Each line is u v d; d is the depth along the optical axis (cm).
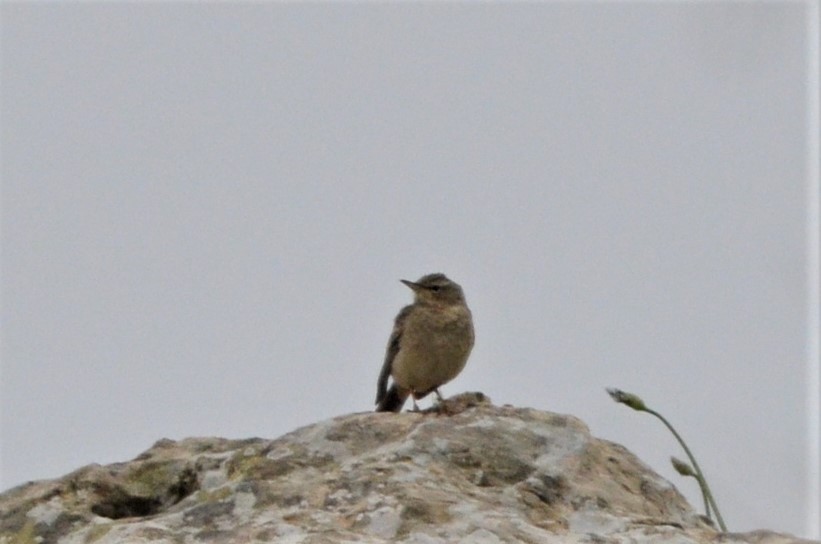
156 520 1024
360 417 1187
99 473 1180
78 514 1112
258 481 1062
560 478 1094
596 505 1062
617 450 1192
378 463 1084
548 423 1182
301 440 1158
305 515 988
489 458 1109
